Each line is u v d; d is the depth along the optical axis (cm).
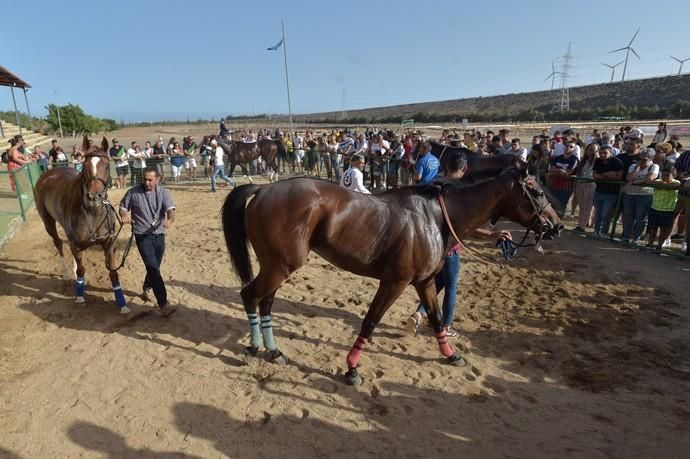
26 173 1091
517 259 706
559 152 1013
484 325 485
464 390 372
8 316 490
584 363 411
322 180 371
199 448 300
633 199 745
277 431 317
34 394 355
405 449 303
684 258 692
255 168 1897
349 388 372
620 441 311
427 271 367
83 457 292
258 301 388
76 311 505
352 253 358
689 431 320
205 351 425
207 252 745
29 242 800
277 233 351
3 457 290
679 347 438
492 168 410
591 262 688
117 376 381
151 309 514
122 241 801
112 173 1769
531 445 308
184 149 1720
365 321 375
